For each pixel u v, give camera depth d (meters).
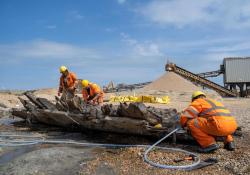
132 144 8.45
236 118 13.05
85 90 12.98
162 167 6.38
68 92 13.62
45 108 12.09
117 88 43.50
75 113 10.39
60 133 10.69
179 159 6.80
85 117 9.74
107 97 30.22
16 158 7.39
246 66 41.09
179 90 34.28
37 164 6.80
